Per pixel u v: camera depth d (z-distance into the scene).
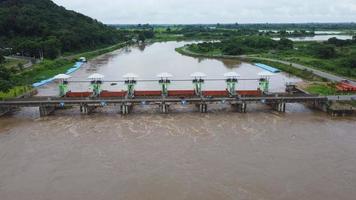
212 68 124.56
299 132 54.25
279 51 163.38
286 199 35.78
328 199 35.75
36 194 37.09
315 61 122.50
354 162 43.66
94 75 70.06
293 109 68.38
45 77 102.69
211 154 45.97
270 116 63.28
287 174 40.72
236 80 71.25
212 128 56.12
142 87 89.19
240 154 45.97
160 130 55.25
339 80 89.44
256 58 144.50
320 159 44.50
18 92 77.94
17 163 43.91
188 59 153.38
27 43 139.00
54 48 139.88
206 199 35.75
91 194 36.97
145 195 36.62
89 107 65.75
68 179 40.03
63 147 48.66
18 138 52.12
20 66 103.50
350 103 66.25
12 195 36.91
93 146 48.91
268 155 45.69
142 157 45.22
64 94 70.19
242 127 56.69
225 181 39.22
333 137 52.06
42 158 45.25
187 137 52.03
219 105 71.00
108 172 41.47
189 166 42.72
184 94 70.56
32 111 67.25
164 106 64.88
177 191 37.28
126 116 63.31
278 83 94.50
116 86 90.94
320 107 67.50
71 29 193.62
